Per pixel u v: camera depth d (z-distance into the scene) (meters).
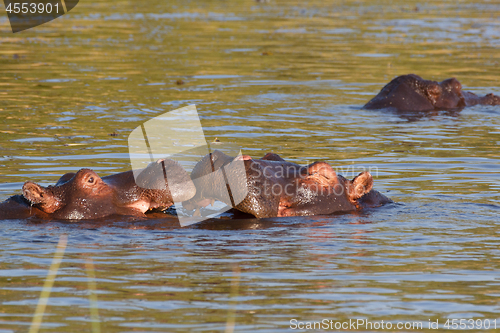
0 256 25.53
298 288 22.77
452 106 61.31
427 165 41.25
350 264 25.09
